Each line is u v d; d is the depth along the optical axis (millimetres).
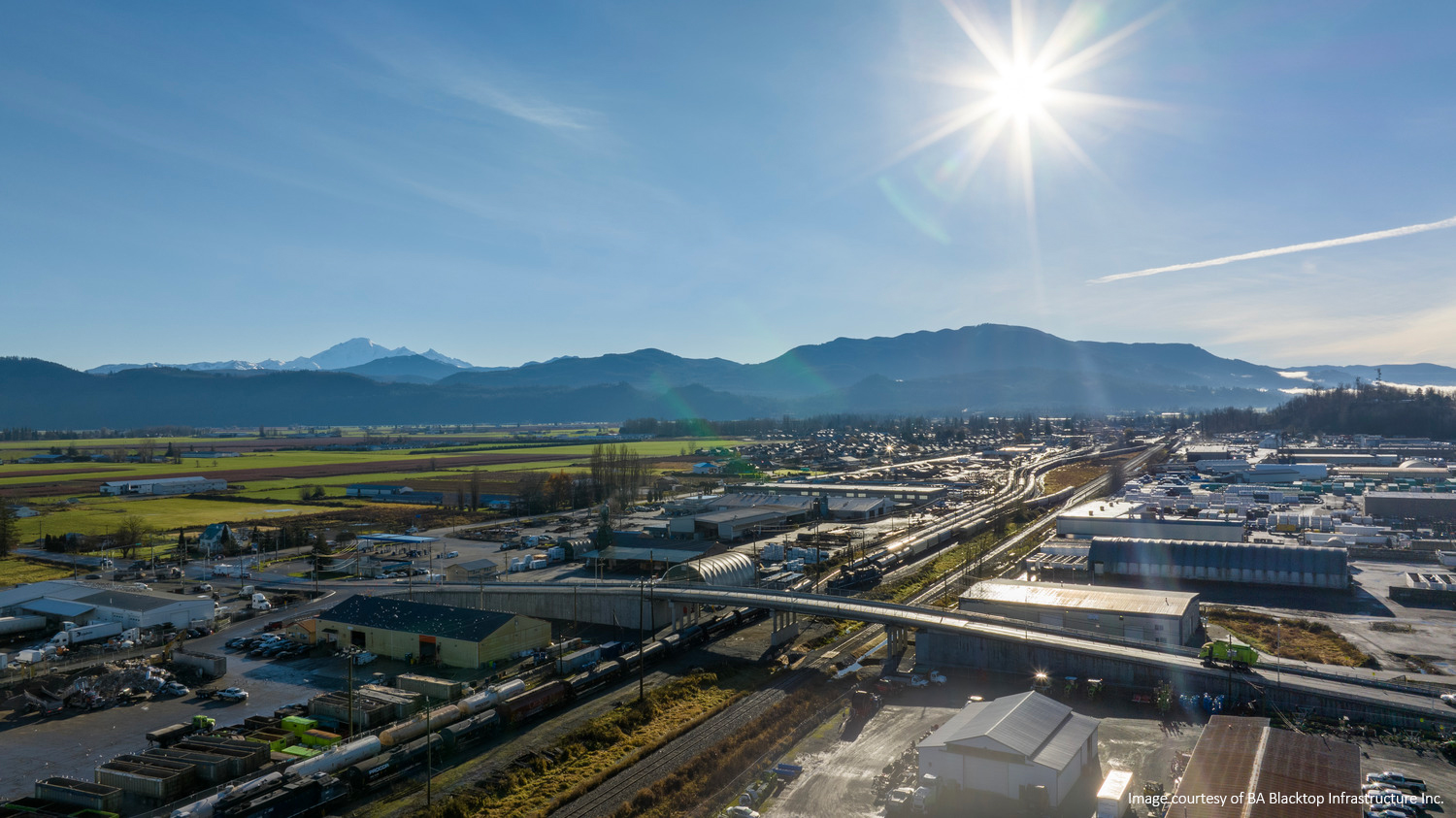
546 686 83625
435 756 71812
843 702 85375
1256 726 66938
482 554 173500
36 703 83312
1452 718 71312
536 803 63906
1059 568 147125
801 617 120750
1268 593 130750
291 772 64562
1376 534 169125
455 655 99000
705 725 78625
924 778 62938
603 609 119438
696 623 112688
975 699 80312
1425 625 111375
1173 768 65750
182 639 109125
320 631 109625
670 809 62875
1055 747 63562
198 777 65312
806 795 64062
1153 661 83188
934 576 146750
